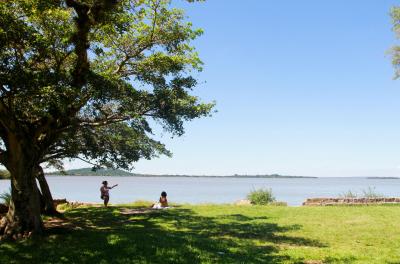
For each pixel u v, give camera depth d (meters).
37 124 15.47
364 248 13.73
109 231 16.09
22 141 14.97
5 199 26.30
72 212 24.72
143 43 16.41
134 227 18.03
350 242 14.80
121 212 24.36
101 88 14.78
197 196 76.38
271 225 18.67
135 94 15.91
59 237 14.48
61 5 14.22
